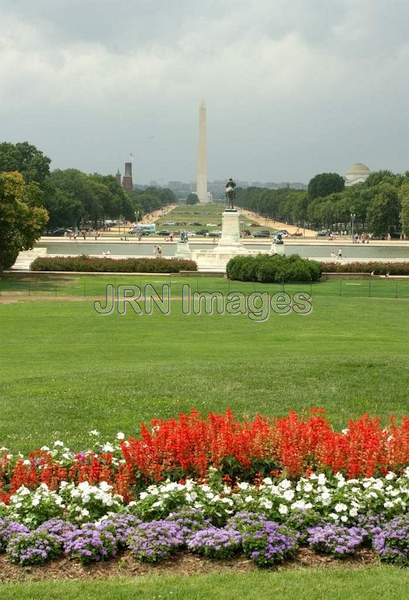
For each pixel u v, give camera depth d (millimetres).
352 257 147000
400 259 134000
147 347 48844
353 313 68188
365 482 18344
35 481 19266
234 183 126375
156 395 31438
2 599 14078
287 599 13984
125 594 14227
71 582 14875
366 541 16641
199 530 16500
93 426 27500
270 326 59844
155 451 19641
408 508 17203
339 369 35312
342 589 14359
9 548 15883
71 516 17188
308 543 16531
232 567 15641
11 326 59250
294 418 21844
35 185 116938
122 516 16906
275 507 17281
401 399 30938
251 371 35438
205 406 29844
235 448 19688
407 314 67812
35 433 26562
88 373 36281
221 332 56438
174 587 14484
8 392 32438
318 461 19641
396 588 14414
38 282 97250
